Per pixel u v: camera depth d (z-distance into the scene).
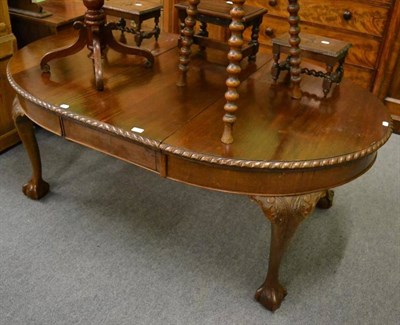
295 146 1.15
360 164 1.23
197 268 1.55
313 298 1.46
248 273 1.54
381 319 1.40
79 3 2.36
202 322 1.35
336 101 1.43
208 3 1.63
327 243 1.70
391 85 2.44
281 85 1.53
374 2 2.26
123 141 1.23
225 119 1.13
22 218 1.73
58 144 2.23
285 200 1.17
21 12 2.12
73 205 1.82
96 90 1.41
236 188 1.14
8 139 2.14
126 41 1.85
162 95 1.40
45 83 1.44
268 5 2.54
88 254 1.58
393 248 1.70
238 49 1.06
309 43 1.51
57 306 1.37
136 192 1.92
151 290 1.45
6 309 1.35
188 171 1.16
